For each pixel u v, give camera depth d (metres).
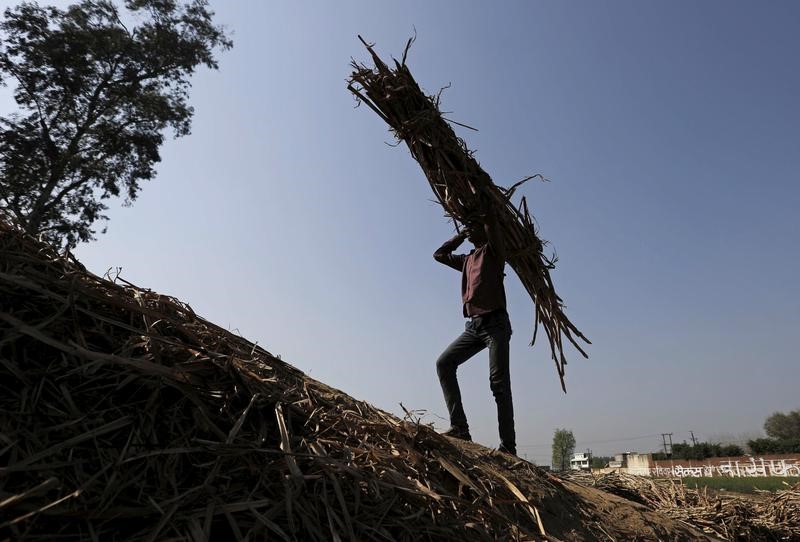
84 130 23.22
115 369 1.90
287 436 1.97
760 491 5.61
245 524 1.58
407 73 3.88
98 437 1.66
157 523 1.44
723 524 4.17
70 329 1.97
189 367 2.07
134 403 1.83
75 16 23.39
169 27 25.28
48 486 1.34
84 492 1.46
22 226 2.32
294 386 2.60
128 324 2.19
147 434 1.73
